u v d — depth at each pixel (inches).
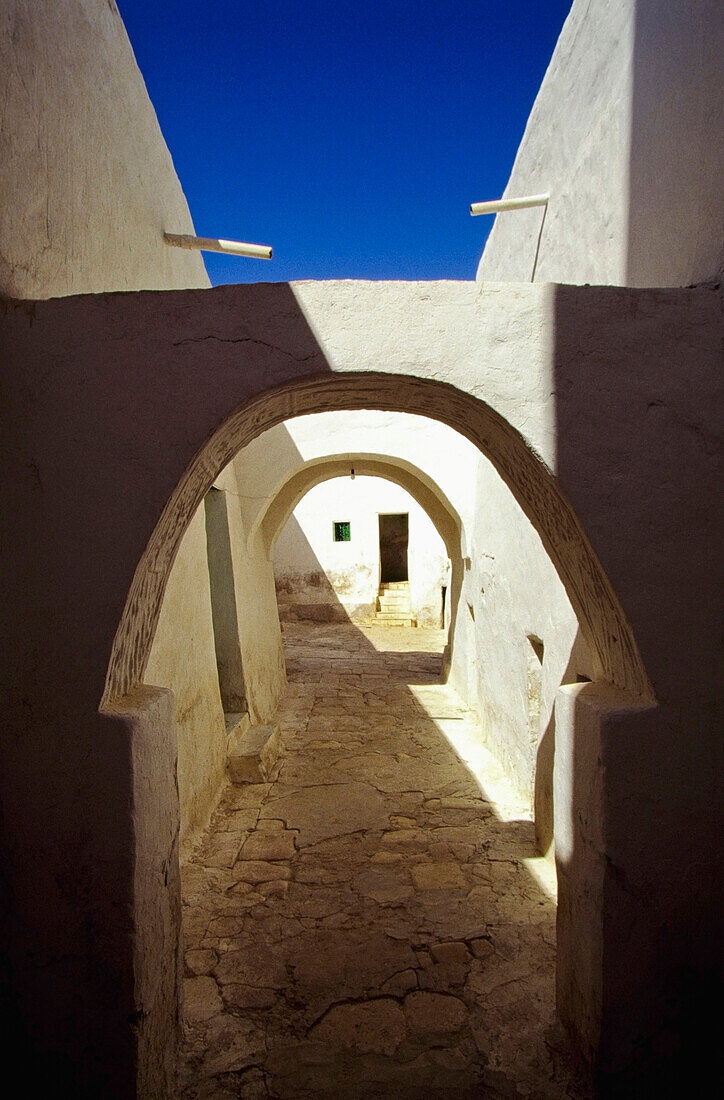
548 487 96.0
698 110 97.3
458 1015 109.7
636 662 92.0
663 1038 90.4
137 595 93.7
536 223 179.8
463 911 141.7
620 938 88.7
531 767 195.9
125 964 87.1
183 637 180.9
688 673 90.2
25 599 90.1
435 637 545.0
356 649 488.7
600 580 93.5
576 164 149.9
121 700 94.7
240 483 282.2
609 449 91.2
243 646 261.4
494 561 245.0
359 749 255.0
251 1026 107.7
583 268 145.9
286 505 344.5
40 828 88.4
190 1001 113.8
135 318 90.8
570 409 91.3
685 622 90.6
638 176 118.7
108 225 131.6
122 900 87.2
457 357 92.0
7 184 93.4
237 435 110.3
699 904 90.0
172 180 179.9
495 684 243.4
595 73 139.1
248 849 171.3
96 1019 87.6
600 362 91.2
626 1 123.8
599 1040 89.4
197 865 163.0
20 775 88.9
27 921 88.4
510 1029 105.9
